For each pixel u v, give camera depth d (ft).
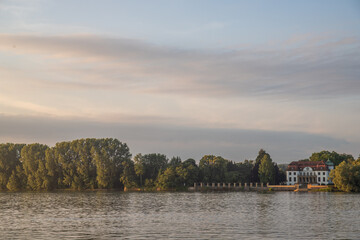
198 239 308.60
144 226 367.66
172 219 412.98
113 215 449.48
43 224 382.63
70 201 643.45
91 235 326.24
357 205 524.93
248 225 369.09
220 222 388.98
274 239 307.37
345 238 310.86
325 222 383.24
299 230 342.44
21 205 577.43
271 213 454.40
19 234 331.57
